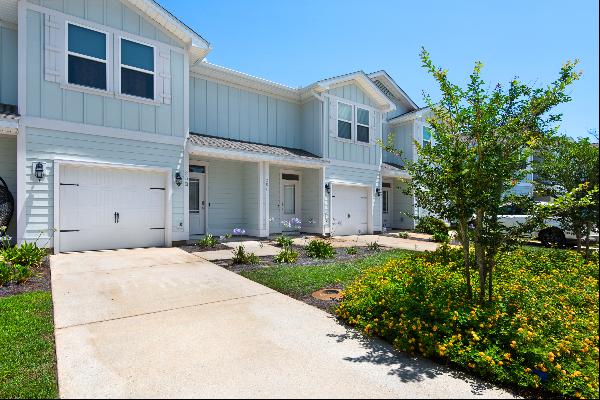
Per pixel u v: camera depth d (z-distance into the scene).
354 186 15.00
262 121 13.76
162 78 10.06
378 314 4.11
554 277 6.05
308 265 7.62
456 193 4.08
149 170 9.80
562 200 3.77
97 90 8.93
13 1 8.09
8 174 8.77
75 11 8.71
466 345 3.32
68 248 8.65
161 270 6.89
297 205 14.74
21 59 8.02
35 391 2.67
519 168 4.12
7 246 7.72
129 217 9.56
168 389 2.70
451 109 4.32
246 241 11.47
